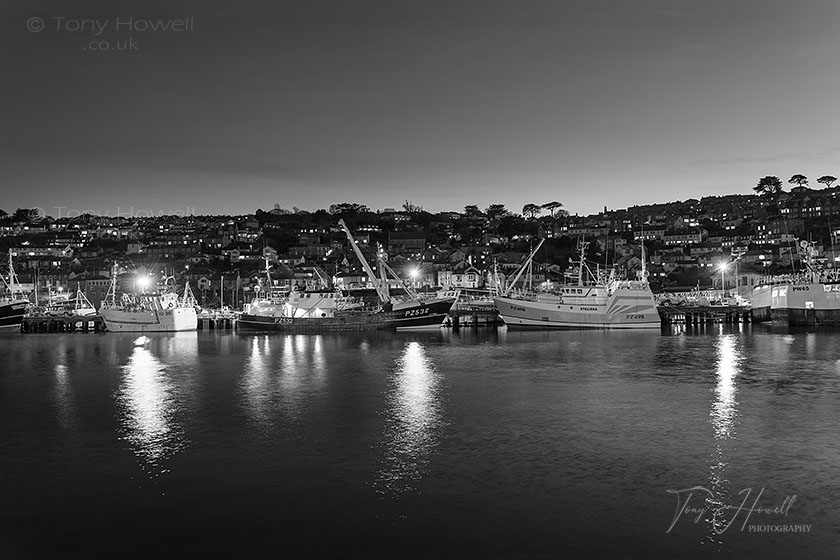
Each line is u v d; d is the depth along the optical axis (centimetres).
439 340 9256
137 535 2156
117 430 3528
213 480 2669
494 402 4203
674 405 4044
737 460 2861
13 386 5106
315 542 2103
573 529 2173
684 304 15500
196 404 4253
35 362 6875
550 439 3247
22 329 13062
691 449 3044
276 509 2359
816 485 2547
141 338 9288
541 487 2555
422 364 6259
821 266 13188
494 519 2259
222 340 9962
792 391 4497
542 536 2127
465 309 13825
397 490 2541
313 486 2592
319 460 2933
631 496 2452
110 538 2134
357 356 7131
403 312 11462
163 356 7438
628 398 4297
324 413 3925
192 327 12675
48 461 2947
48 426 3631
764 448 3044
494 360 6512
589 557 1991
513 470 2764
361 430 3484
